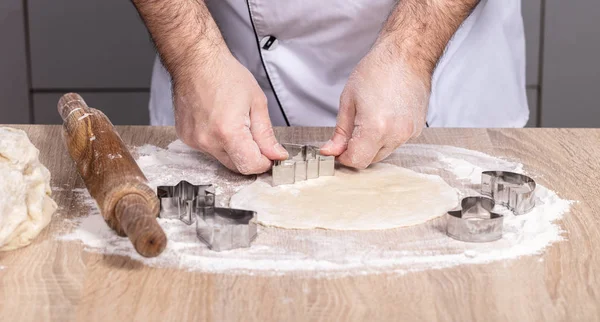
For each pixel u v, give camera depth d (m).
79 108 0.89
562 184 0.94
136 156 1.03
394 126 0.93
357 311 0.64
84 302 0.65
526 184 0.90
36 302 0.65
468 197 0.83
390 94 0.94
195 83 0.96
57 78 2.02
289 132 1.15
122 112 2.07
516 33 1.37
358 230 0.80
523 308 0.65
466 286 0.68
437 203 0.87
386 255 0.74
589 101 2.07
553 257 0.74
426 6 1.01
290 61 1.24
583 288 0.68
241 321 0.62
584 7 1.99
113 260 0.72
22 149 0.77
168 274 0.70
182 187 0.86
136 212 0.70
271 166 0.95
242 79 0.97
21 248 0.75
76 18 1.97
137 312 0.64
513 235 0.78
